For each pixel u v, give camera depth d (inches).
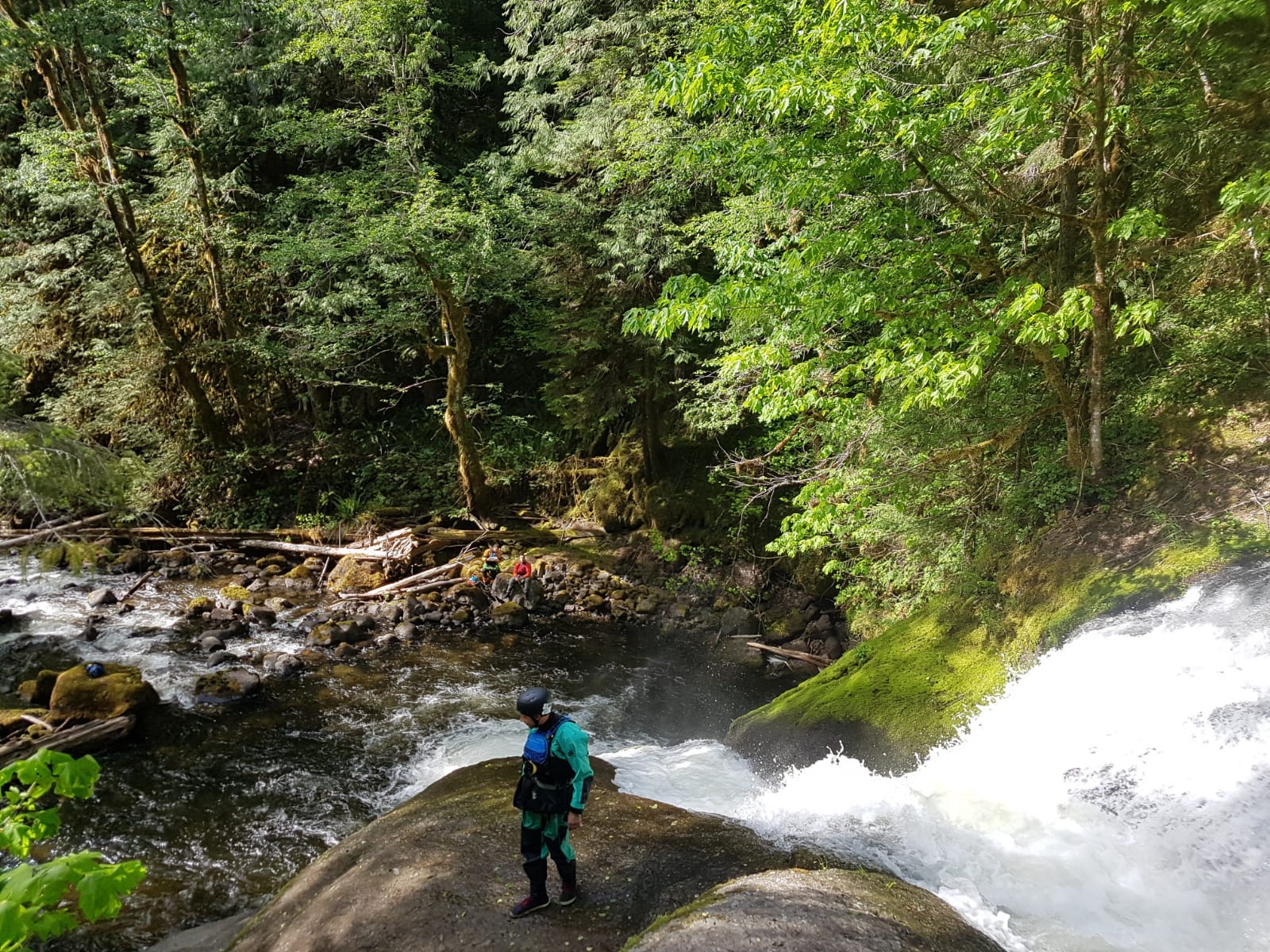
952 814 241.9
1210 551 271.7
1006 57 298.8
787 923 153.7
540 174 740.0
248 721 377.7
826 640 522.6
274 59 745.0
